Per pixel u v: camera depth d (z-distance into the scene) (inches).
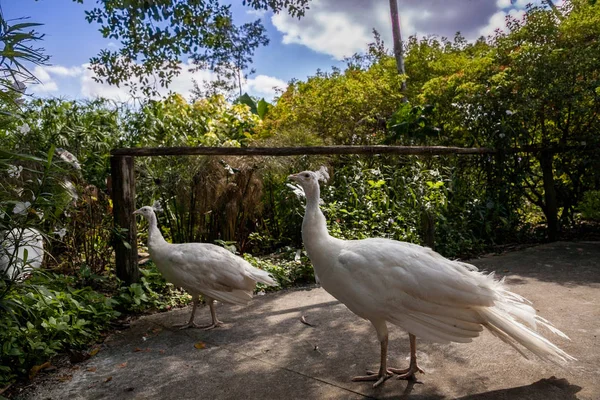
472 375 118.2
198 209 241.8
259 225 278.8
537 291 180.9
